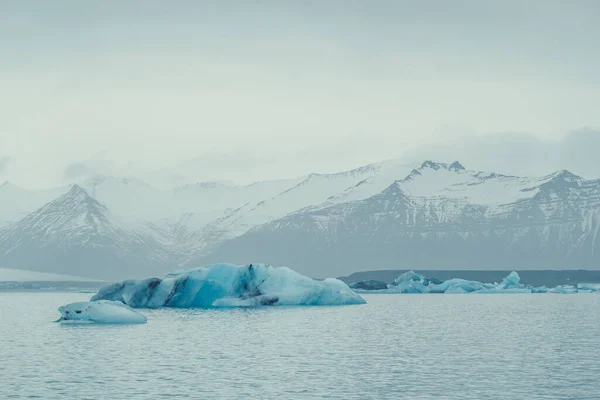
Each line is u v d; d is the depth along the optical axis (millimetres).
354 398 28984
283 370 35188
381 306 98938
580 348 44250
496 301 120688
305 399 28734
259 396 29188
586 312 83125
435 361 38438
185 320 65188
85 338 48875
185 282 86562
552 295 159250
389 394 29672
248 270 90375
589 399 28859
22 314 79688
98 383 31703
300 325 60281
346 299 99125
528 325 62094
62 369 35312
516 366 36750
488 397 29188
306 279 94938
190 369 35406
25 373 34219
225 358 39219
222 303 86375
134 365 36594
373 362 37969
